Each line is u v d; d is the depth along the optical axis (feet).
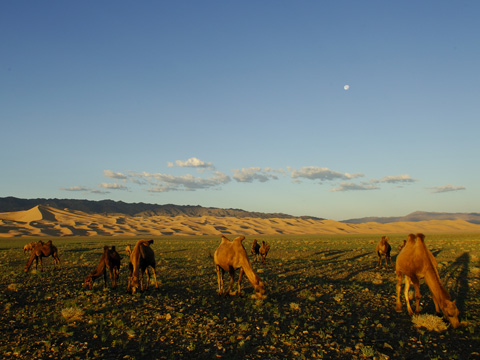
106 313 36.52
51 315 36.22
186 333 30.30
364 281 58.59
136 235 496.23
